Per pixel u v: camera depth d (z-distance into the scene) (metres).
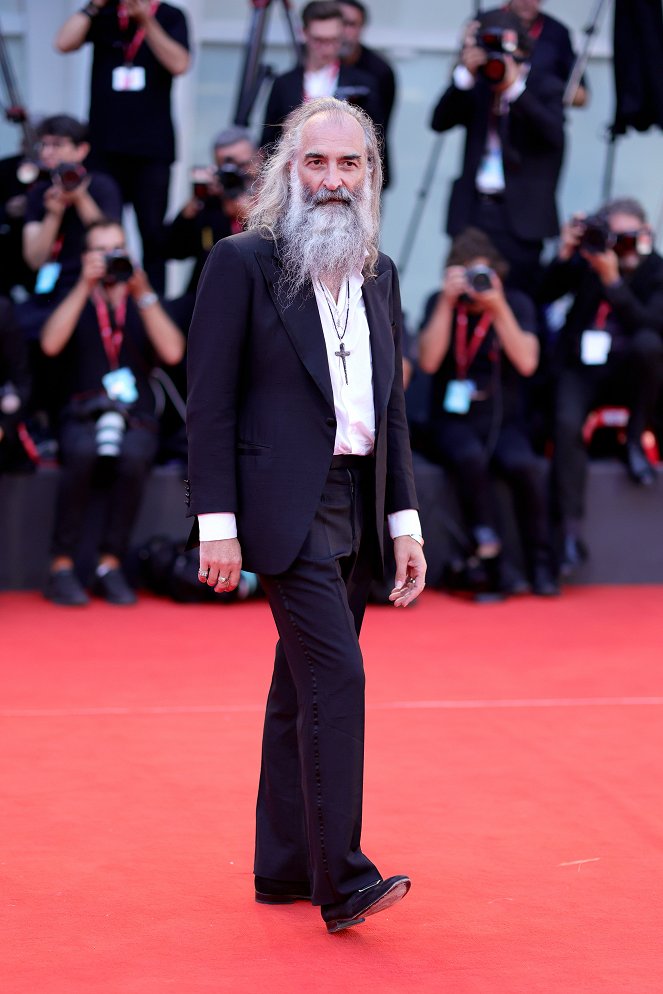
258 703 7.60
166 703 7.57
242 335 4.39
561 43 12.44
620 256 11.17
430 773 6.28
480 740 6.87
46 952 4.26
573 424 11.11
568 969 4.17
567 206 16.52
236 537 4.38
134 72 12.00
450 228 11.81
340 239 4.29
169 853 5.19
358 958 4.25
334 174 4.34
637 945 4.37
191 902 4.71
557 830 5.50
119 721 7.16
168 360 10.66
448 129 12.07
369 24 16.08
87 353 10.62
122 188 12.27
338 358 4.43
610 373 11.30
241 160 11.39
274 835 4.71
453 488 11.26
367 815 5.66
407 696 7.79
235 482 4.39
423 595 11.10
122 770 6.27
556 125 11.65
